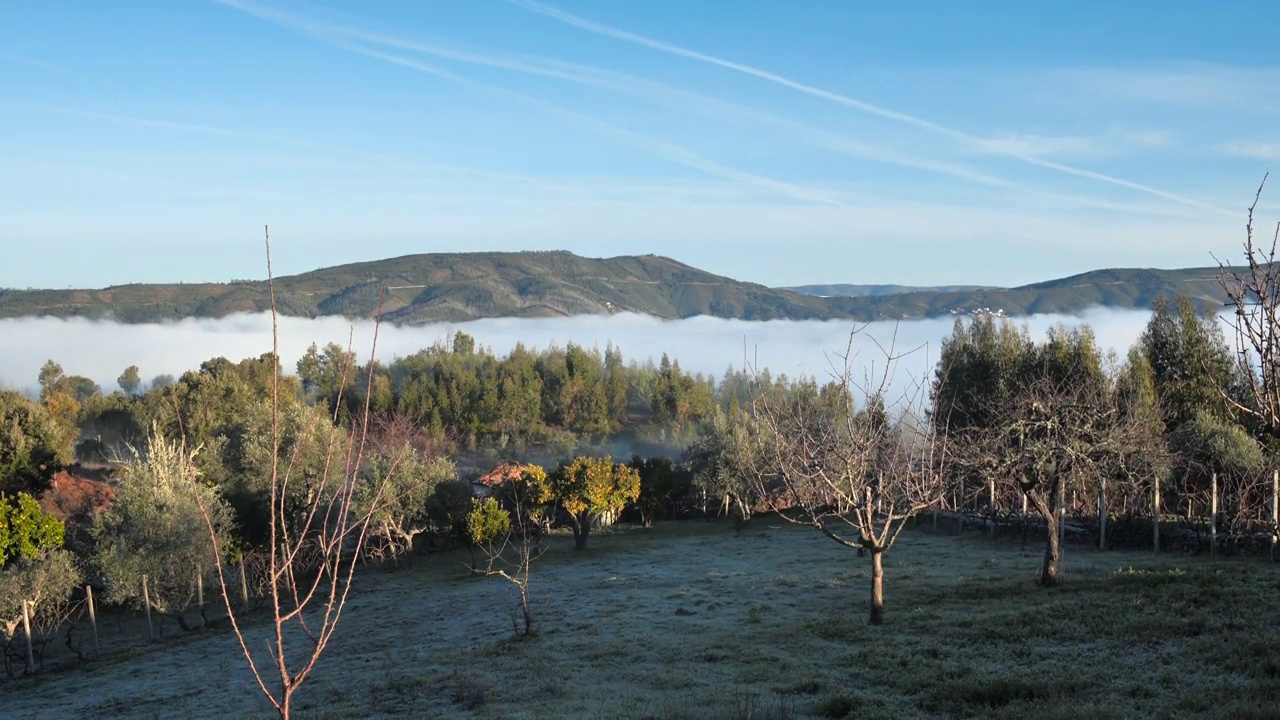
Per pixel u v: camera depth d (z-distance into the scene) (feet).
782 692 53.83
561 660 70.44
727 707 50.55
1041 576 80.64
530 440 444.96
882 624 70.03
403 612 110.11
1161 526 99.30
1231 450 112.78
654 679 60.59
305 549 136.67
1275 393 29.01
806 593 91.30
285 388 178.91
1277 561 84.28
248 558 138.00
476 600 112.16
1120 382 151.12
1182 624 58.59
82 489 204.03
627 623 84.33
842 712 48.06
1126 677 49.11
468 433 427.74
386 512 143.23
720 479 187.73
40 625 109.91
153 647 108.99
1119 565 89.20
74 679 94.32
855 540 136.15
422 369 478.59
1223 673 48.21
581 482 159.63
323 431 153.07
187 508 122.42
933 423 71.10
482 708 56.59
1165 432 130.82
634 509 216.54
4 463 186.70
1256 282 29.17
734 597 93.30
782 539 148.05
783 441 71.26
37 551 130.82
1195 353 143.23
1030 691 48.39
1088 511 120.57
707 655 66.28
